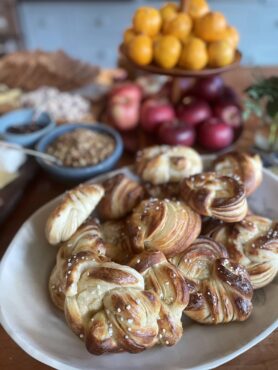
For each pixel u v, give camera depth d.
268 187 0.44
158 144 0.60
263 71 0.78
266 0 1.29
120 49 0.61
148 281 0.32
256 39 1.39
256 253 0.36
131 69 0.77
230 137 0.57
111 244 0.39
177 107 0.64
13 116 0.62
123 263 0.36
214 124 0.57
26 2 1.35
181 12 0.56
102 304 0.31
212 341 0.32
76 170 0.49
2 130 0.60
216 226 0.40
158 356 0.31
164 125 0.59
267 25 1.35
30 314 0.34
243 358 0.32
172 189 0.44
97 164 0.51
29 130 0.60
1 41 1.44
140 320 0.29
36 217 0.42
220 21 0.53
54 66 0.77
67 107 0.65
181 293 0.31
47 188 0.53
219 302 0.33
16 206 0.50
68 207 0.38
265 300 0.35
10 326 0.31
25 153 0.54
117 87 0.68
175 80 0.63
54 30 1.42
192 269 0.35
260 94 0.49
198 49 0.52
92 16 1.38
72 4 1.35
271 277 0.36
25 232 0.40
